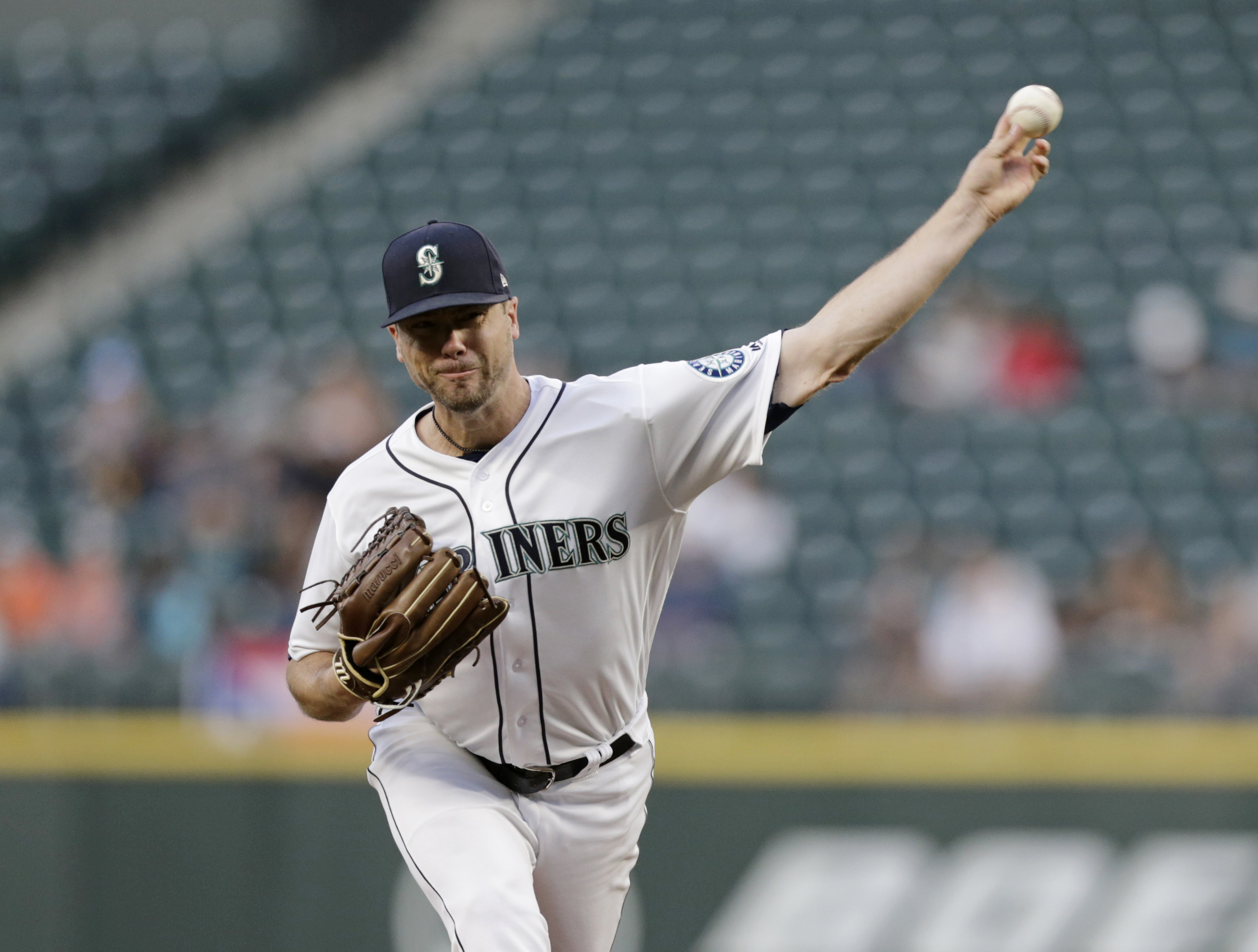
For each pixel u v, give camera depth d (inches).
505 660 406.9
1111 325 1494.8
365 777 916.0
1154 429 1376.7
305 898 908.0
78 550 1223.5
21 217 1827.0
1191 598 1131.3
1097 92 1770.4
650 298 1617.9
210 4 2003.0
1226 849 845.8
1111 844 854.5
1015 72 1813.5
